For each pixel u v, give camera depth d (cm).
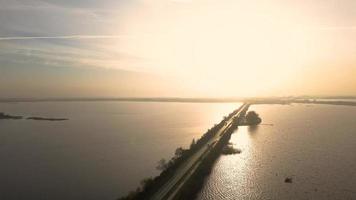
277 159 13238
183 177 10088
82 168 13250
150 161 14062
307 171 11444
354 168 11731
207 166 12025
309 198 8981
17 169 13425
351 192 9375
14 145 19038
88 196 10019
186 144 18125
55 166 13738
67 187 10912
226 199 9019
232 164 12569
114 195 10012
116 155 15512
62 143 19388
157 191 8894
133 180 11412
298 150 14962
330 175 10944
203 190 9756
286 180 10375
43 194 10350
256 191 9562
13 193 10538
